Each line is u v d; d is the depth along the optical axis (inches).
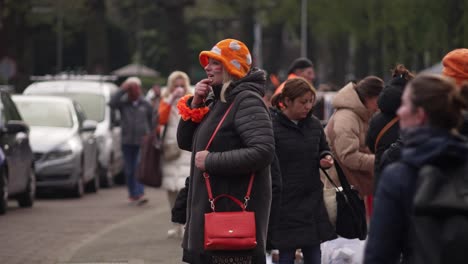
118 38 4687.5
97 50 2556.6
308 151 497.0
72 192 1163.3
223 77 408.8
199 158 400.2
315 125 500.4
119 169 1412.4
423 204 267.9
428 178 269.4
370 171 554.3
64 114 1200.2
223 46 405.7
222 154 397.4
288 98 492.7
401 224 277.7
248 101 402.0
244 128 398.9
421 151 272.7
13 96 1221.1
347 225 513.7
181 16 2930.6
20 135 992.2
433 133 273.4
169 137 788.0
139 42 4635.8
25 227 834.2
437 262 268.4
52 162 1137.4
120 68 4729.3
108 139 1341.0
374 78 552.4
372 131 487.5
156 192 1259.2
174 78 792.9
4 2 2500.0
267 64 3841.0
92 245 724.7
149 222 877.8
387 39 2566.4
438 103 273.1
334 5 2866.6
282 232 494.0
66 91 1385.3
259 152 395.5
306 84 492.7
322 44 4261.8
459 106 275.3
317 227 498.9
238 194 403.5
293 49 5012.3
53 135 1159.0
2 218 906.1
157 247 714.2
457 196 268.4
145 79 3297.2
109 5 4037.9
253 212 400.2
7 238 763.4
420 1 2158.0
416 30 2213.3
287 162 495.2
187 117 414.6
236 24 4734.3
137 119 1071.6
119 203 1085.8
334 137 553.3
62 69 4483.3
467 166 273.4
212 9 3853.3
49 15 3149.6
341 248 542.3
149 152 794.8
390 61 2566.4
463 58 427.2
